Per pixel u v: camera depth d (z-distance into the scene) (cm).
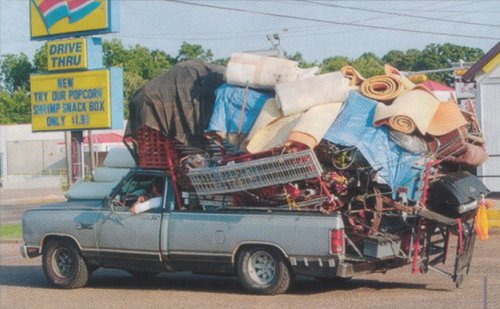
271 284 1179
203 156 1239
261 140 1164
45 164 7231
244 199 1216
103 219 1305
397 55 6956
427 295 1156
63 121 2630
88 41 2586
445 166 1239
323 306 1090
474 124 1273
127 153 1403
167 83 1264
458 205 1161
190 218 1236
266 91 1209
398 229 1184
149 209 1276
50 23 2655
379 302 1109
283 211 1173
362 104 1158
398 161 1137
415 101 1143
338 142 1122
